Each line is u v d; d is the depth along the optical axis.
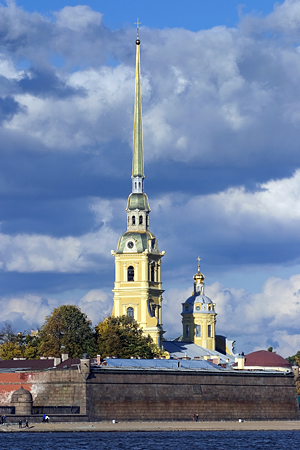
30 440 177.50
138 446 173.25
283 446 180.25
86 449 166.62
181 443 180.00
